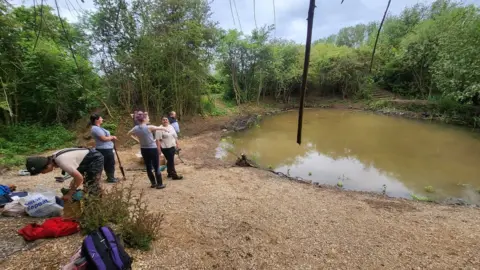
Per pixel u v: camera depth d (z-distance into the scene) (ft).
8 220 10.21
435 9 70.33
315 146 33.96
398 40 75.97
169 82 40.93
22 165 21.49
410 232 12.40
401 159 28.07
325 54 76.89
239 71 66.08
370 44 82.94
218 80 68.54
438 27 56.65
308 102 76.43
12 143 26.12
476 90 39.11
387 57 74.02
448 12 58.80
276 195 16.96
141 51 36.63
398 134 40.22
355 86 76.23
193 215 12.85
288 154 30.42
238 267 9.05
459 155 29.19
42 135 28.81
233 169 22.88
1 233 9.12
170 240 10.13
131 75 38.37
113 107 37.83
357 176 23.30
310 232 12.06
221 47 58.18
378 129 44.09
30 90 32.01
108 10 33.35
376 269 9.43
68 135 30.35
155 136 17.29
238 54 63.72
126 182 17.15
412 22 76.33
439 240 11.69
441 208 15.99
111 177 16.63
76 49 33.30
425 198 18.19
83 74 33.68
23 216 10.69
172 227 11.28
